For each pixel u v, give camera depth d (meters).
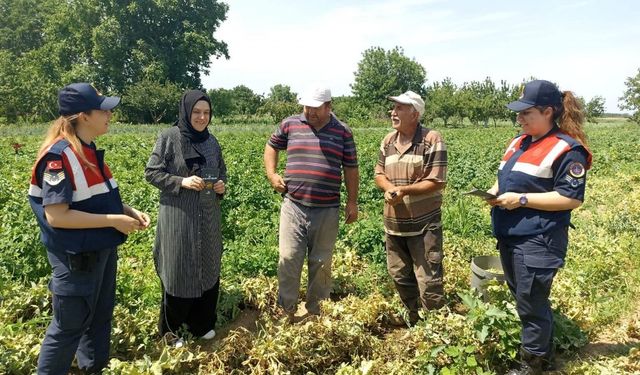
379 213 8.58
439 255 4.45
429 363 3.89
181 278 4.07
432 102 58.59
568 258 6.28
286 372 3.70
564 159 3.49
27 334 4.02
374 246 6.27
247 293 5.14
